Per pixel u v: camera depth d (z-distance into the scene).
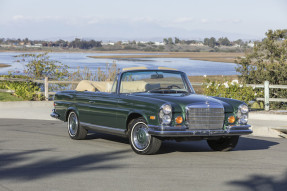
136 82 9.89
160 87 9.89
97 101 10.14
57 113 11.80
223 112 8.96
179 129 8.45
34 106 20.53
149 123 8.59
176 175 7.19
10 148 9.71
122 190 6.25
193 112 8.66
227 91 17.66
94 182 6.70
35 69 25.05
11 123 14.82
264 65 23.91
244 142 11.46
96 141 10.90
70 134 11.30
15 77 24.56
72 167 7.76
